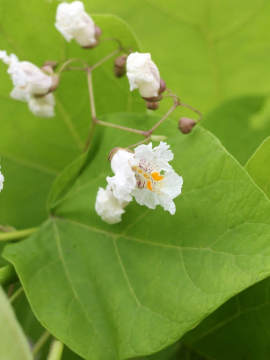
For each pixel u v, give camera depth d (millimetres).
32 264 492
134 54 483
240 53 614
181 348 532
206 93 632
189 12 607
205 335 516
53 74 524
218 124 557
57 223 517
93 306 476
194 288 449
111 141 516
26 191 573
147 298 464
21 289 497
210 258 450
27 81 513
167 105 597
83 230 509
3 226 545
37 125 567
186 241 462
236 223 448
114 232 495
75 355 513
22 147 573
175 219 469
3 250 526
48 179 577
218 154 462
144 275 472
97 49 546
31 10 542
